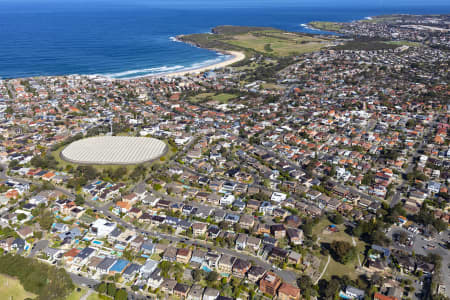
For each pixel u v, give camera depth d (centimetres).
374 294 19188
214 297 18888
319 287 19925
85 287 19562
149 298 19050
